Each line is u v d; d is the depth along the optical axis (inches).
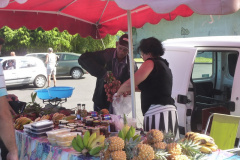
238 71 185.9
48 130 132.5
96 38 235.0
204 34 796.0
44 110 162.9
